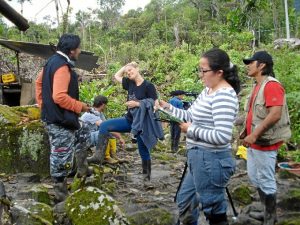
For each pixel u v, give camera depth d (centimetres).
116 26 4894
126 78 588
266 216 412
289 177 596
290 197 477
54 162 468
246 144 397
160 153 867
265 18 3228
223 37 2780
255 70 400
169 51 2795
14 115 624
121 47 3238
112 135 648
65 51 452
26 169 593
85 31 3812
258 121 399
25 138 591
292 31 2845
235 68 331
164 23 4134
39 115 645
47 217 395
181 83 1991
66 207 395
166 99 1836
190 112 362
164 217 423
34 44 936
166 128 1180
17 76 1111
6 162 593
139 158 785
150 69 2456
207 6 4581
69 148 467
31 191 471
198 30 3497
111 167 658
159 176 650
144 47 3105
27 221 373
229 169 329
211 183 328
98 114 669
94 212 381
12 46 967
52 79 448
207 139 317
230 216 457
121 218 379
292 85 941
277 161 682
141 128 564
